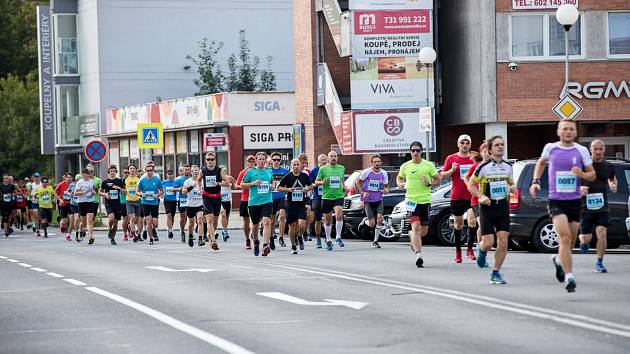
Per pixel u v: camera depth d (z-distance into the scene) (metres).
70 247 80.12
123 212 90.19
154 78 172.38
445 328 30.95
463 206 53.75
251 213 63.03
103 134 171.50
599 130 98.56
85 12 174.38
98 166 174.88
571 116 71.19
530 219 60.56
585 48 95.06
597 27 95.06
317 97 113.19
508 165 43.09
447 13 101.75
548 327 30.53
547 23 95.12
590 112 95.06
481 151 53.41
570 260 39.03
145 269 54.88
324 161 74.06
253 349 28.06
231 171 134.50
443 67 102.81
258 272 50.78
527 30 95.38
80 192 84.94
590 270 47.66
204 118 139.38
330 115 109.25
